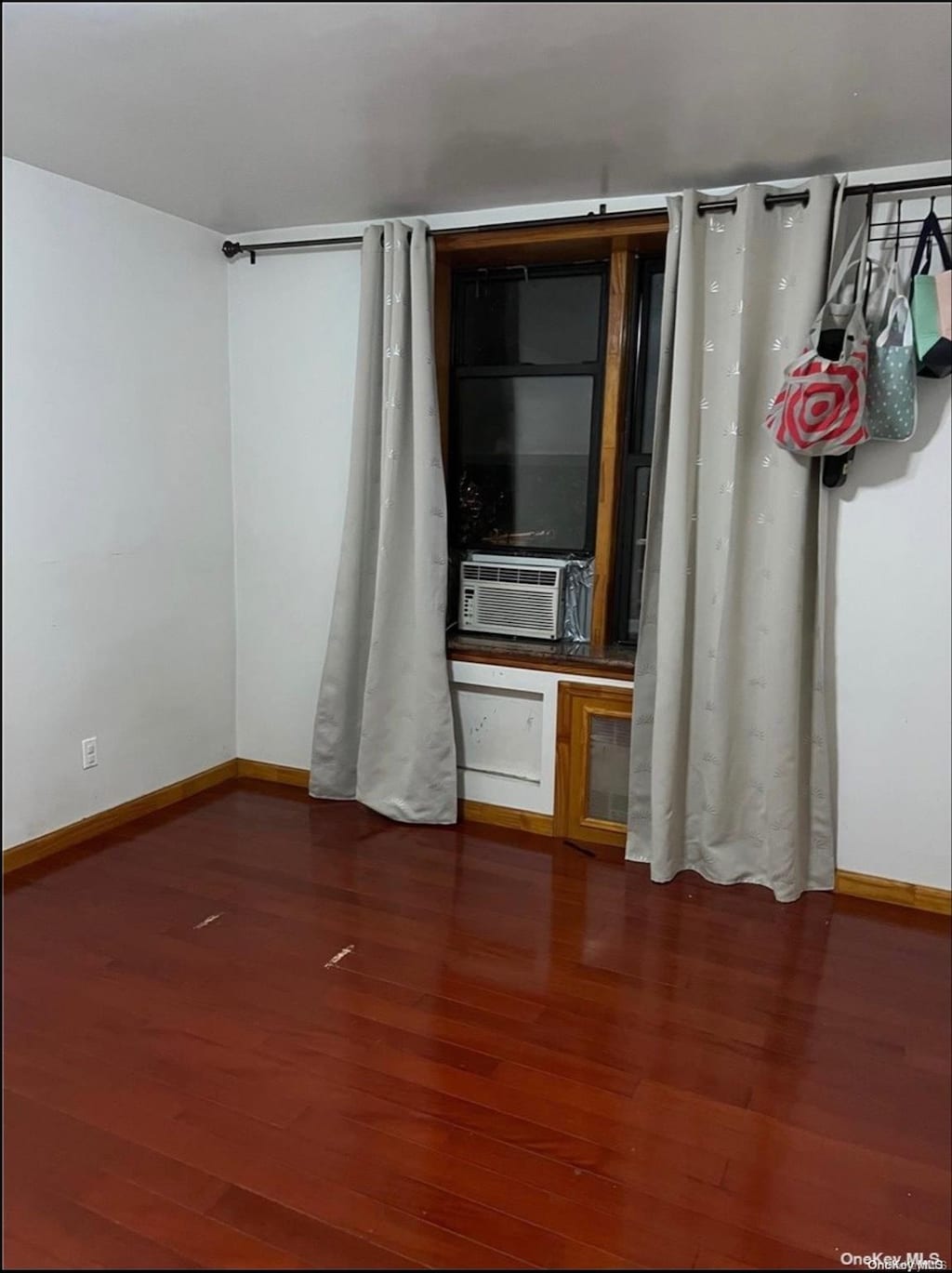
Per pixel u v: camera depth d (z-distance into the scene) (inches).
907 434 108.8
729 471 119.2
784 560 115.7
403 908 117.5
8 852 124.5
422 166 114.3
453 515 153.6
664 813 124.2
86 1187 71.6
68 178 121.1
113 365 131.9
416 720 141.0
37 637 124.8
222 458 155.1
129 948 105.9
